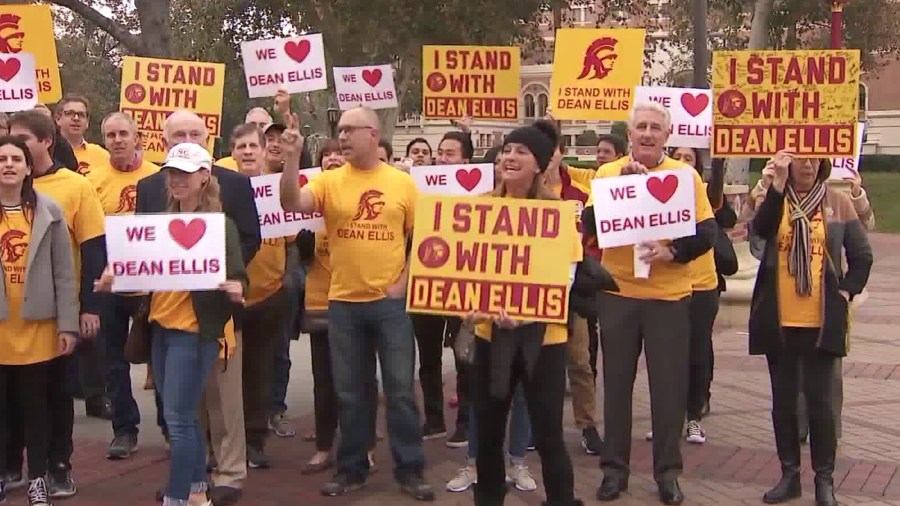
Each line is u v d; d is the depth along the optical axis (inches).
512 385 196.7
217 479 242.7
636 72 339.9
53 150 276.7
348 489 251.9
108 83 1590.8
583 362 285.4
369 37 964.6
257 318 268.5
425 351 305.9
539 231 189.0
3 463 237.6
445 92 366.9
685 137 321.4
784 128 244.5
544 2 957.8
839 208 238.2
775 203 234.2
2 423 234.1
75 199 243.4
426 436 309.3
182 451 214.8
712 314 295.9
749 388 376.8
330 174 244.7
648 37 1270.9
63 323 230.7
